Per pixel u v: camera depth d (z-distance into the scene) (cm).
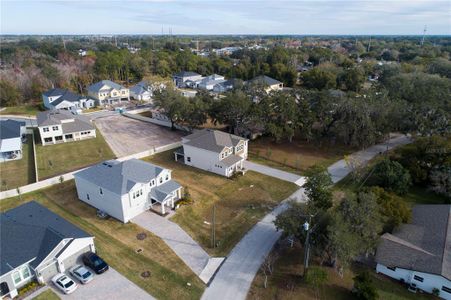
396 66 9988
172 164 4928
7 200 3788
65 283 2466
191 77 11569
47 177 4450
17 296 2423
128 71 11931
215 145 4638
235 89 7000
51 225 2839
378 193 3319
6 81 8656
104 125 6919
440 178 3900
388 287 2575
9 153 5162
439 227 2964
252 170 4769
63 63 12238
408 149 4372
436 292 2481
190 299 2438
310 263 2809
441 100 6056
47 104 8150
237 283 2609
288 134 5588
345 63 12731
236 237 3203
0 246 2536
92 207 3662
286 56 13738
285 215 2886
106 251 2931
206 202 3850
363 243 2608
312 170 3953
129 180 3444
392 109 5412
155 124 7012
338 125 5319
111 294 2459
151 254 2922
